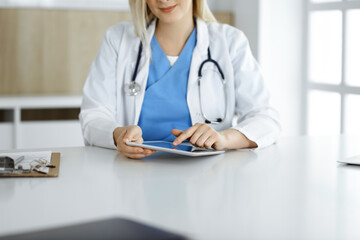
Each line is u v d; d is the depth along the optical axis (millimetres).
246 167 1229
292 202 910
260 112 1704
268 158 1354
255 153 1438
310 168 1221
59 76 3367
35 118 3529
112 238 656
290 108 3424
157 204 894
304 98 3414
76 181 1077
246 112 1761
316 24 3295
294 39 3393
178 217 815
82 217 820
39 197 944
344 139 1711
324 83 3195
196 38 1834
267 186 1031
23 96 3111
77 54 3385
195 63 1792
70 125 3090
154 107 1769
